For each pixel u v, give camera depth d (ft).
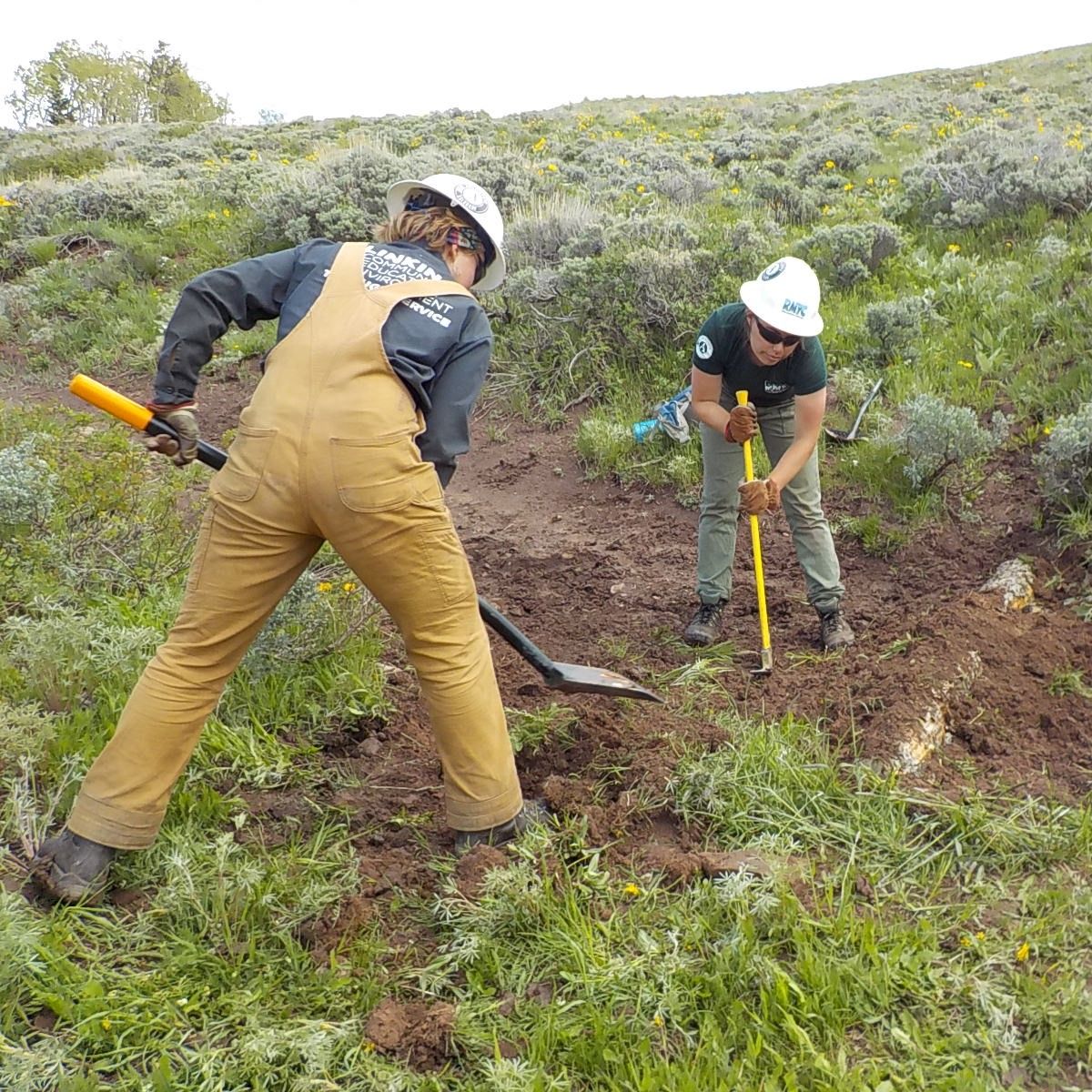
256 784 11.80
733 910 9.46
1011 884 10.06
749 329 14.06
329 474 9.14
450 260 10.46
